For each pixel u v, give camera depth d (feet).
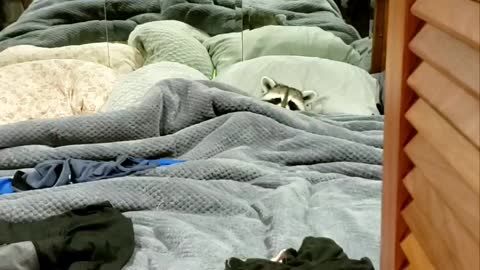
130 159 5.74
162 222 4.66
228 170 5.46
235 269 3.70
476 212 1.54
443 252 1.78
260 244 4.44
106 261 4.09
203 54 8.02
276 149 6.06
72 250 4.02
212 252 4.24
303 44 8.16
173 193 5.00
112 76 7.38
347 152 5.87
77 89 7.17
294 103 7.22
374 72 8.30
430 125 1.83
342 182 5.40
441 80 1.78
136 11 8.14
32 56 7.84
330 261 3.69
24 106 7.02
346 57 8.28
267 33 8.10
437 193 1.82
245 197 5.22
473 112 1.57
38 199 4.73
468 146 1.60
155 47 7.89
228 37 8.09
